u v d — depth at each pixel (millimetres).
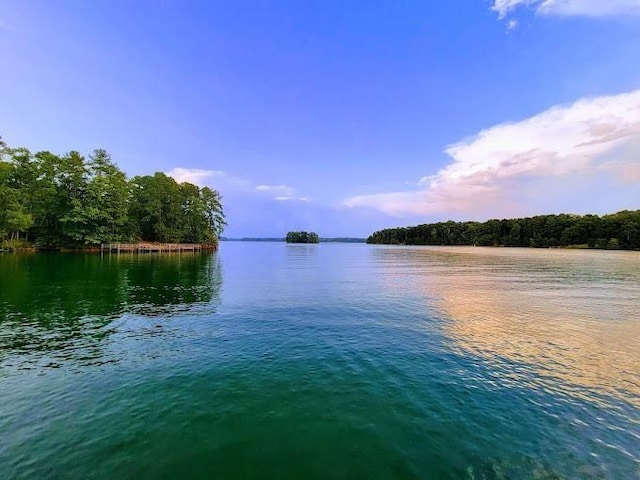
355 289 23969
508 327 13977
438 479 5430
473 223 136875
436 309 17328
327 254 80438
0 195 47250
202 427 6816
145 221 71188
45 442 6316
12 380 8930
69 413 7328
